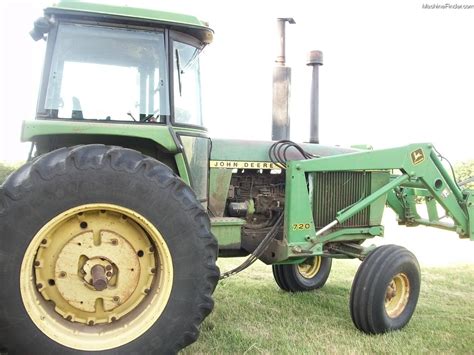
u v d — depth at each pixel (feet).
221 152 14.42
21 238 9.42
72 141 11.63
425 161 15.64
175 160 11.83
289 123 17.56
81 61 11.48
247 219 15.37
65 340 9.86
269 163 14.98
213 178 14.24
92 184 9.79
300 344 13.03
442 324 15.05
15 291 9.43
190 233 10.38
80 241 10.28
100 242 10.40
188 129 12.44
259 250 14.46
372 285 14.01
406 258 14.61
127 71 11.73
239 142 14.85
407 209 18.67
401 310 14.80
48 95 11.20
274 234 14.78
